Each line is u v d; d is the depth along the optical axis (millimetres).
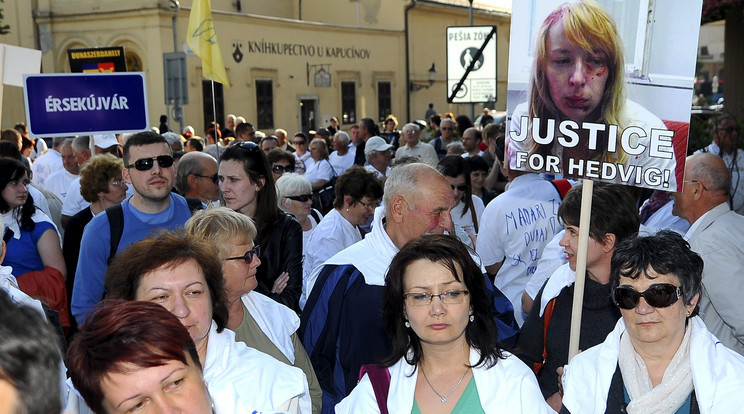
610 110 2846
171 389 1714
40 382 1088
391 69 28047
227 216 2949
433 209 3168
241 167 4105
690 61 2723
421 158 5469
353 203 4797
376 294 3117
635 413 2293
